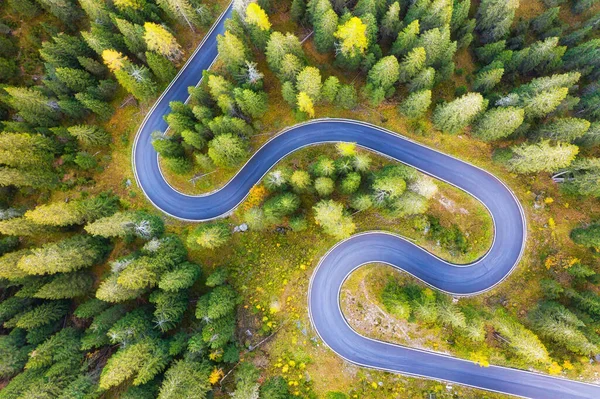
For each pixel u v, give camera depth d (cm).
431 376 5581
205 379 4641
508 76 6350
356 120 6234
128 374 4409
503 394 5466
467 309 5372
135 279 4772
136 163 6328
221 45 5191
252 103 5378
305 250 5975
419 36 5816
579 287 5459
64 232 5816
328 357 5644
